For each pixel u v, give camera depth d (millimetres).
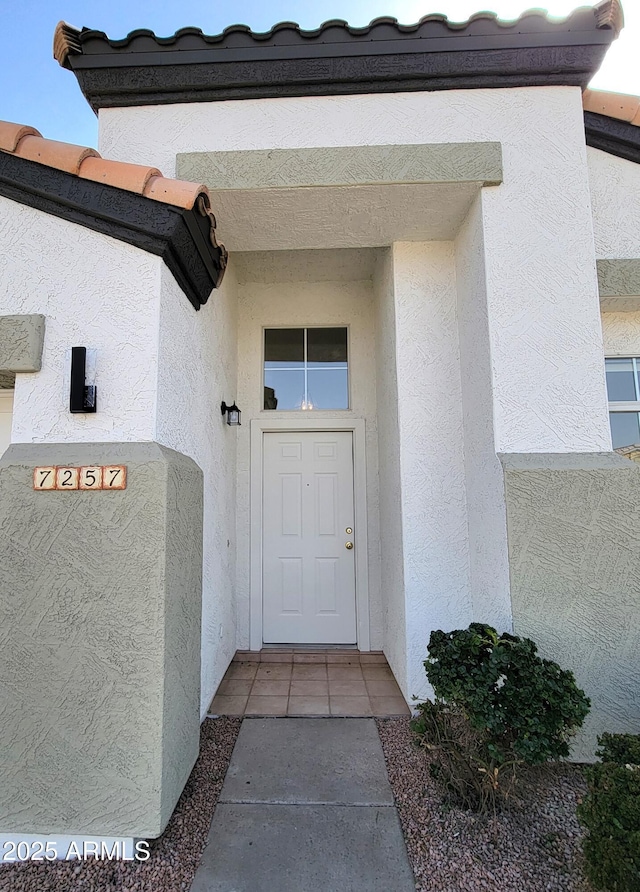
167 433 2785
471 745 2645
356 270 5355
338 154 3359
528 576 3057
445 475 3988
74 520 2451
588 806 1944
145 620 2389
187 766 2752
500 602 3207
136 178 2615
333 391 5637
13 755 2332
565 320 3330
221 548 4379
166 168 3412
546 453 3244
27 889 2135
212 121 3439
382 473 5035
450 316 4098
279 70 3402
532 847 2318
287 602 5324
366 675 4547
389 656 4703
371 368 5516
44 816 2297
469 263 3695
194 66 3404
